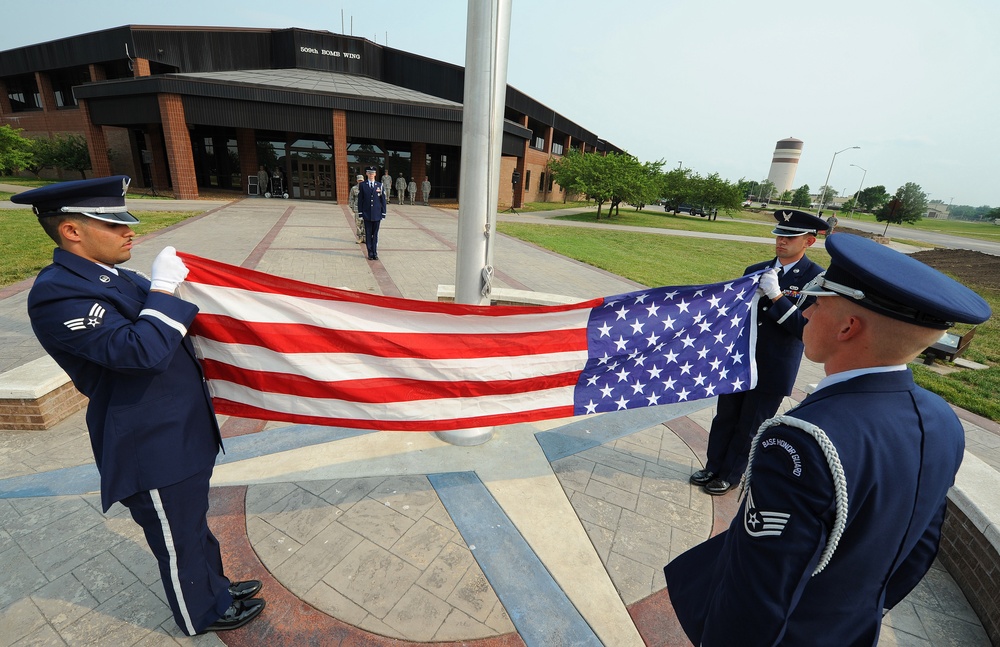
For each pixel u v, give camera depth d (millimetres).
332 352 2631
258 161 26453
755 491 1100
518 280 10266
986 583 2584
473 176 3309
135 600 2352
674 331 3133
